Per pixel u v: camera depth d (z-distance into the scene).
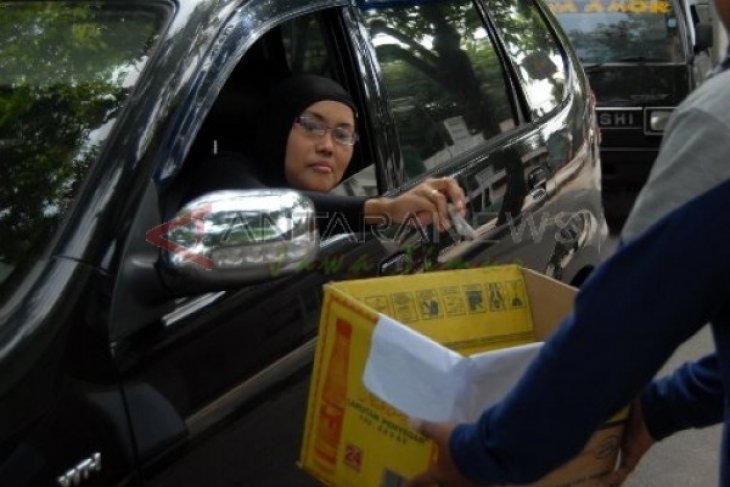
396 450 1.91
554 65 4.41
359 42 3.15
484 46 3.88
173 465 2.19
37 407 1.96
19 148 2.43
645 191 1.61
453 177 3.34
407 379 1.84
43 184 2.33
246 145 3.12
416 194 2.85
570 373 1.59
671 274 1.54
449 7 3.74
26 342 2.01
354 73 3.11
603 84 8.27
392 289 2.12
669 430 1.97
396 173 3.16
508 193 3.58
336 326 1.98
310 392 2.06
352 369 1.95
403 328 1.85
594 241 4.30
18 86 2.56
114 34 2.60
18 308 2.07
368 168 3.11
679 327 1.56
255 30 2.69
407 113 3.29
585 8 8.74
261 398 2.44
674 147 1.59
